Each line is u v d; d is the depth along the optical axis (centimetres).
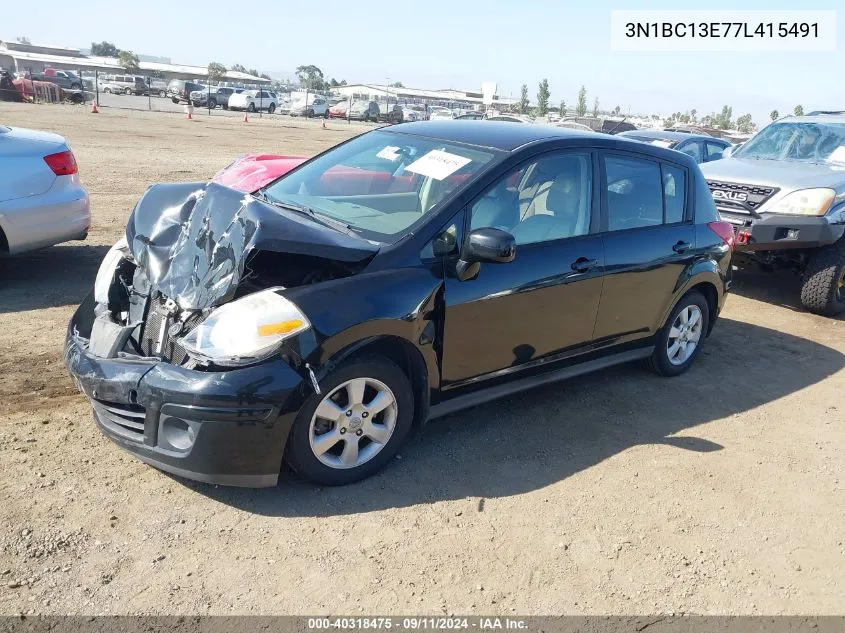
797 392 526
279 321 304
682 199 501
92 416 375
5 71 3397
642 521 345
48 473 335
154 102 4469
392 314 332
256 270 331
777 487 390
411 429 410
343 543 307
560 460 394
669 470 395
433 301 350
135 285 359
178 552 292
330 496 338
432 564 300
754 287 838
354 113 4762
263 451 308
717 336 641
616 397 485
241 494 334
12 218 578
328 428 334
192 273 332
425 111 5094
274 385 301
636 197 464
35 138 610
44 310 552
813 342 648
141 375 307
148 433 309
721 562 322
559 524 336
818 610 298
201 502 325
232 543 301
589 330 440
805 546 341
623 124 2341
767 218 702
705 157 1284
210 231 339
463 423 426
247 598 271
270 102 4669
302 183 439
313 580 284
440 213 363
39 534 294
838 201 696
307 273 344
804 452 433
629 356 484
